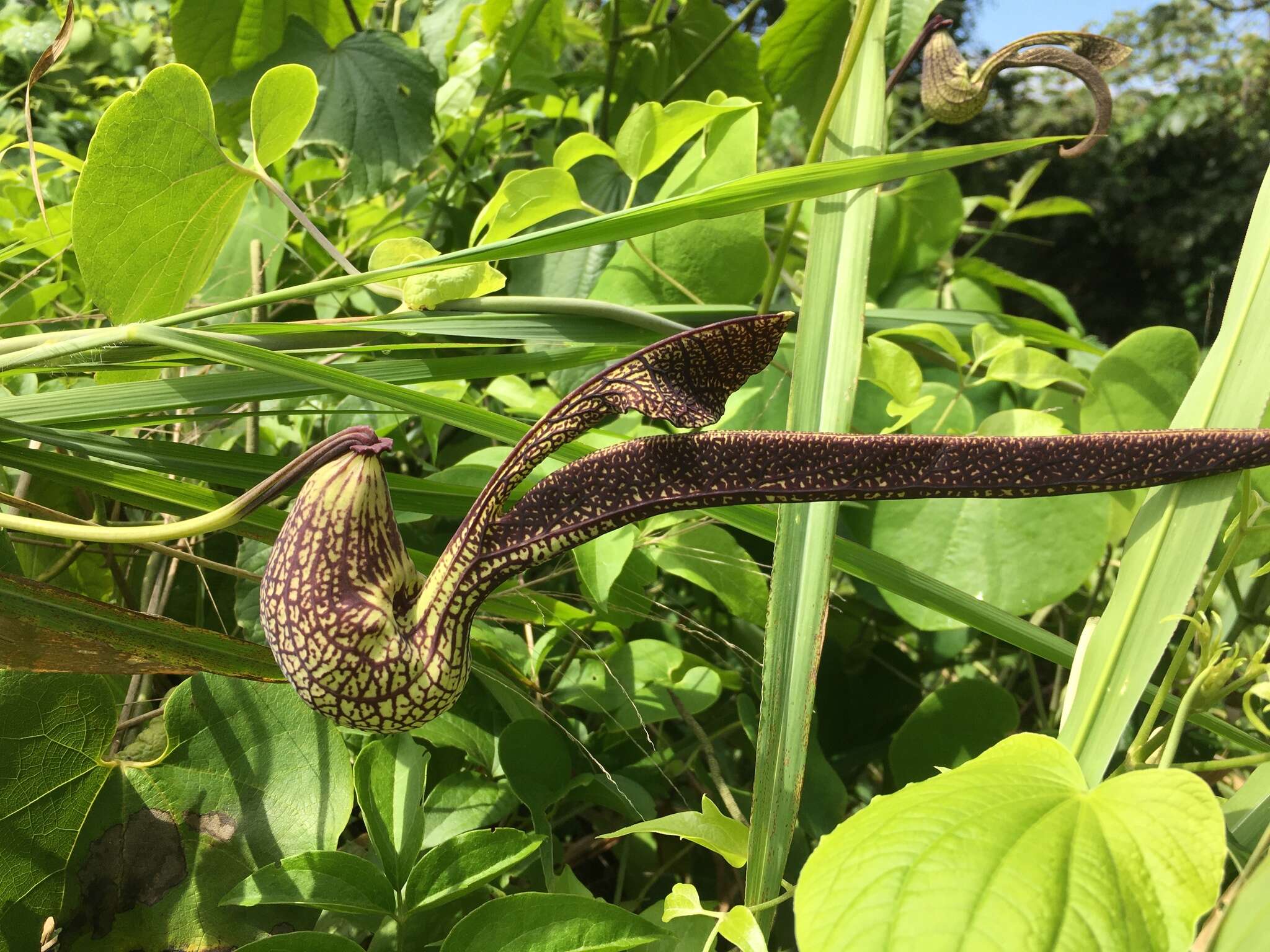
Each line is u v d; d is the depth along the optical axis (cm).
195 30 51
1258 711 41
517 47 50
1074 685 24
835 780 37
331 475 19
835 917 16
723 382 20
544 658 35
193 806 27
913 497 19
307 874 25
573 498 19
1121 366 38
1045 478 19
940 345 41
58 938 26
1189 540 22
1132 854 16
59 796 26
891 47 49
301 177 50
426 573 29
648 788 35
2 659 23
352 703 19
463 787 31
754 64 59
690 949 28
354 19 51
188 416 29
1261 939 17
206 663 24
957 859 16
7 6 82
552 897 24
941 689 38
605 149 38
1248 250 24
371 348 31
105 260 28
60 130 70
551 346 36
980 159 28
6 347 27
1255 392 23
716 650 44
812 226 32
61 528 23
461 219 52
